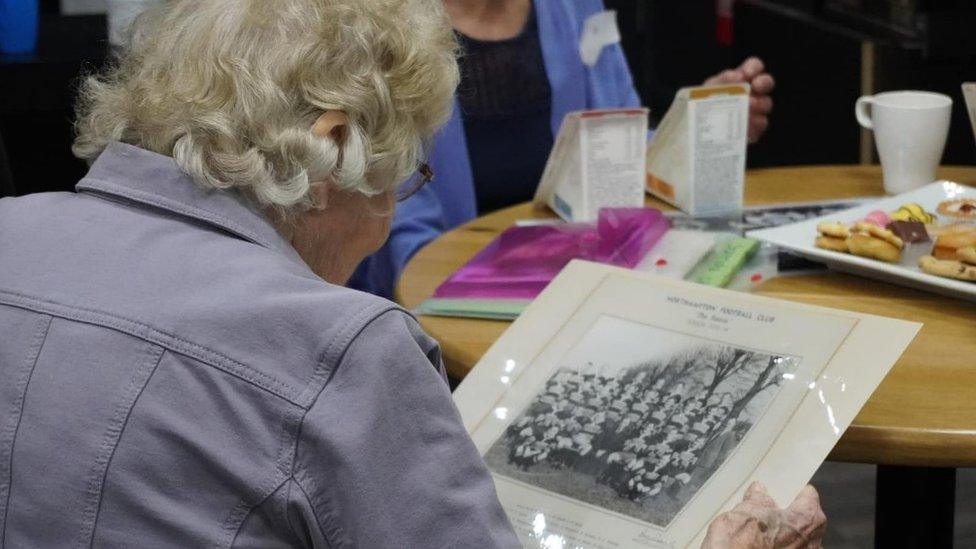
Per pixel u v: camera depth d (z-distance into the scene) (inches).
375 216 39.1
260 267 34.5
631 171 67.4
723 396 42.6
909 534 58.2
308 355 32.8
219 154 35.3
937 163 69.2
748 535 36.9
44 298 34.5
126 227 35.7
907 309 52.6
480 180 86.4
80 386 33.2
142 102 36.4
